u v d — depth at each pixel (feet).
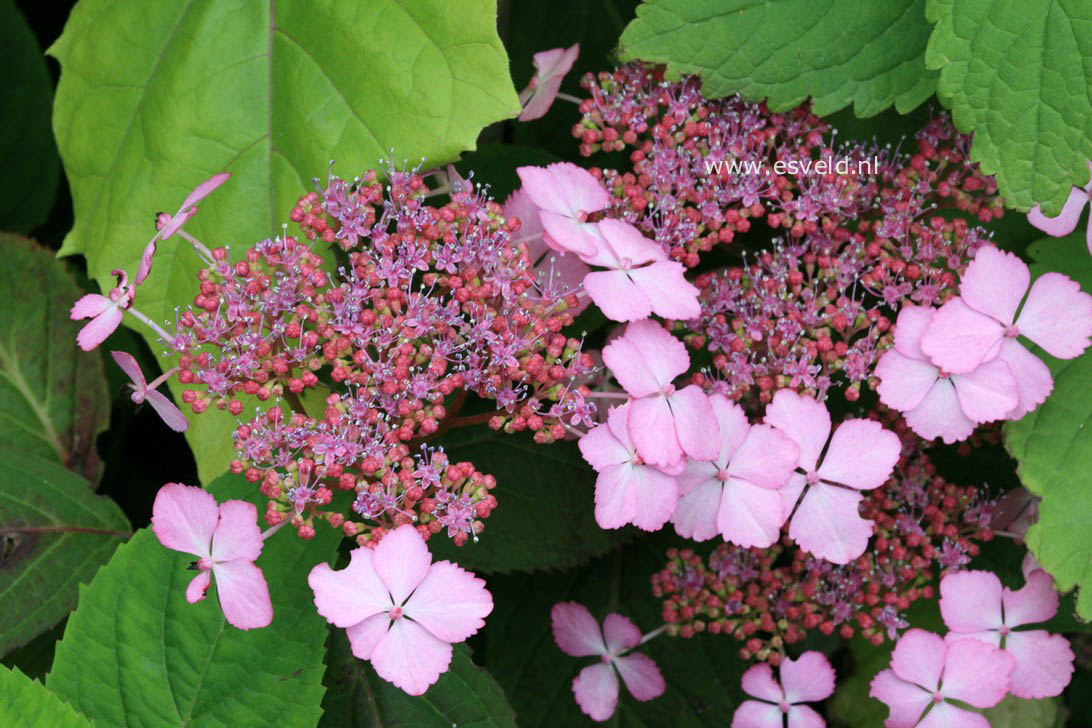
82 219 1.54
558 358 1.46
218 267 1.41
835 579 1.53
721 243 1.56
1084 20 1.41
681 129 1.52
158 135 1.50
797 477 1.44
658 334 1.42
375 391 1.40
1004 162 1.42
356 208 1.42
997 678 1.49
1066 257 1.53
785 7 1.48
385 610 1.35
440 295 1.43
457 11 1.45
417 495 1.38
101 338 1.38
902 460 1.55
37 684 1.37
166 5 1.51
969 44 1.42
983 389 1.45
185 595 1.42
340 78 1.47
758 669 1.54
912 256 1.50
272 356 1.40
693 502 1.44
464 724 1.48
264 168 1.48
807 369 1.46
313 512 1.39
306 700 1.40
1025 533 1.52
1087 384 1.49
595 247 1.42
